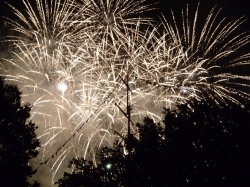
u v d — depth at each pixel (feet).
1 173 57.67
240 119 49.47
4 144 58.85
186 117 51.19
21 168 58.95
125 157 53.26
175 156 49.93
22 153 59.57
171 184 49.60
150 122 52.85
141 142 51.80
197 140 49.90
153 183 50.08
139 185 50.70
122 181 52.47
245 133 48.67
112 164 55.11
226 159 48.26
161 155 50.67
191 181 49.11
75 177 56.18
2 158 58.44
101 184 55.01
